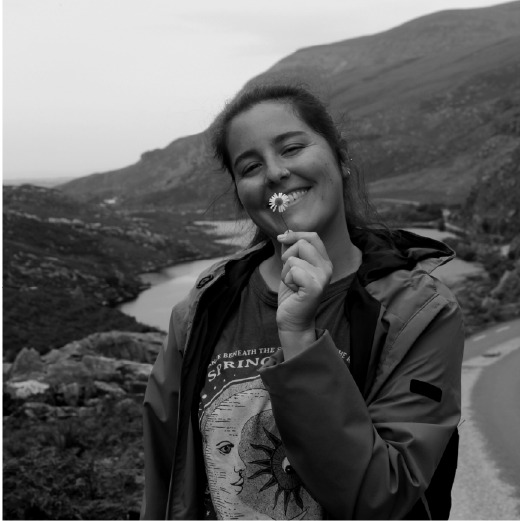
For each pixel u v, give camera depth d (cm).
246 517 229
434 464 209
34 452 1270
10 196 17925
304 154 234
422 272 228
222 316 245
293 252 216
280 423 207
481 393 2622
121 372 3297
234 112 245
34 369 3522
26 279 10788
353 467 201
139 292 11506
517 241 8469
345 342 229
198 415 242
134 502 1123
